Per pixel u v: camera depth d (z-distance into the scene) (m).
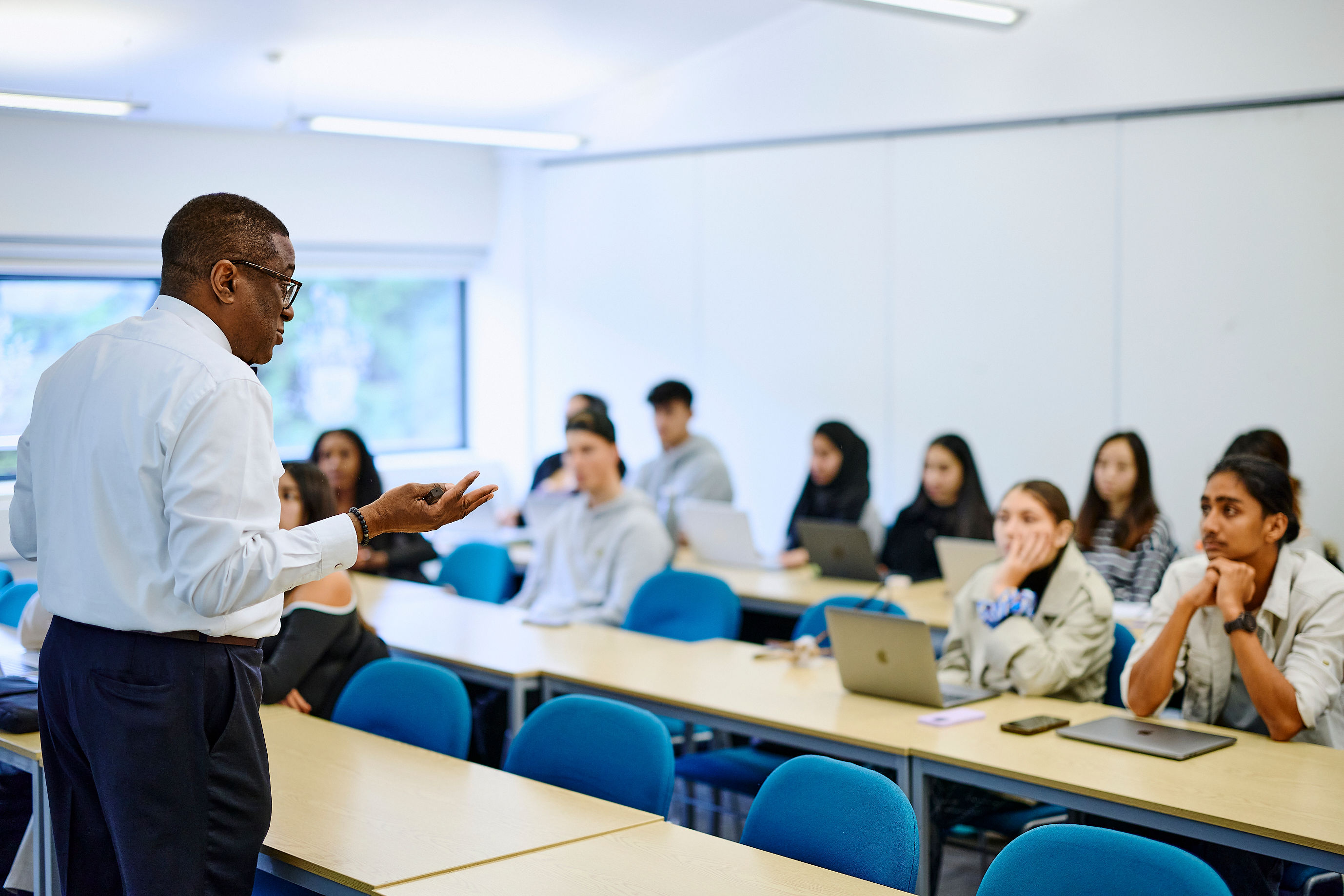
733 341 7.04
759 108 6.55
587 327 7.67
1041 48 5.54
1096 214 5.61
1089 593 3.26
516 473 7.95
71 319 5.96
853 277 6.51
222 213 1.98
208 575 1.81
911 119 6.00
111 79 5.35
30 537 2.17
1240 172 5.16
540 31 5.84
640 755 2.55
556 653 3.79
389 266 7.41
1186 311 5.38
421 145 7.37
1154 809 2.38
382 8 5.17
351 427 7.59
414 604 4.64
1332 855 2.17
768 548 7.02
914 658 3.05
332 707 3.33
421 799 2.42
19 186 5.49
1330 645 2.80
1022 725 2.88
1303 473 5.10
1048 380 5.84
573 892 1.96
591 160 7.54
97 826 2.07
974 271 6.05
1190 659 2.99
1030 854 1.97
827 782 2.25
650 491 6.09
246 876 2.02
